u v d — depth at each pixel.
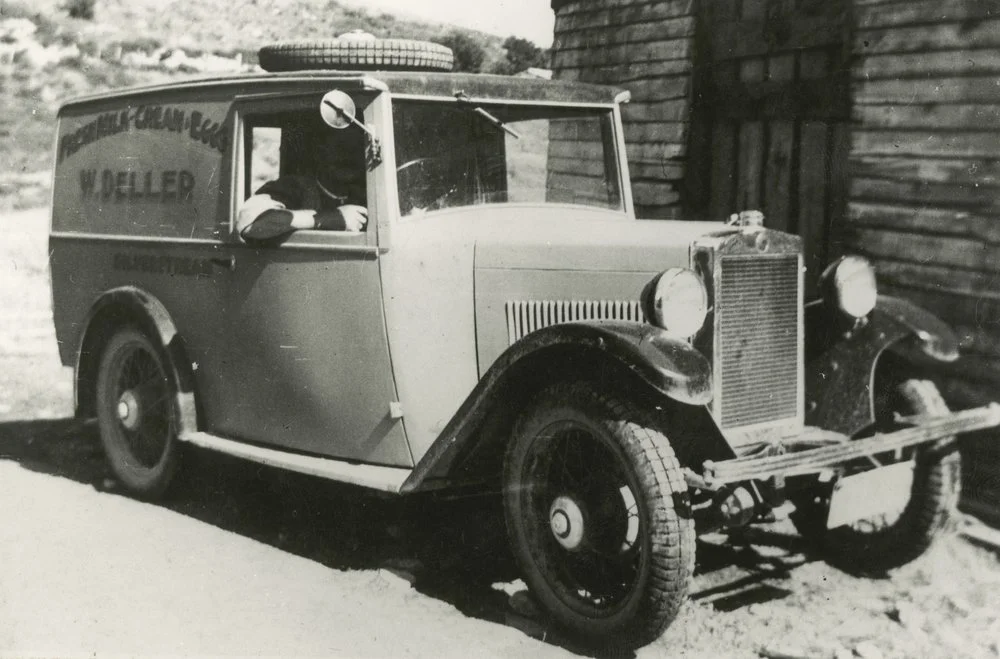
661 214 7.11
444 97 4.00
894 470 3.58
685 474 3.08
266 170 13.27
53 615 3.53
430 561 4.16
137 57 22.06
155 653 3.25
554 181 4.41
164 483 4.82
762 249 3.56
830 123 5.75
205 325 4.58
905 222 4.98
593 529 3.33
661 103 7.06
